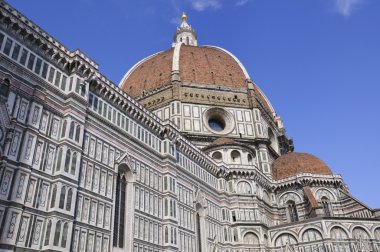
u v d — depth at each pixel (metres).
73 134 37.62
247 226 64.00
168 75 91.69
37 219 31.62
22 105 34.09
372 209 68.25
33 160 33.22
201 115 83.62
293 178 76.06
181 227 51.94
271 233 67.06
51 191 33.72
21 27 35.97
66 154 35.88
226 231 62.50
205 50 104.69
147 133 51.66
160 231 47.34
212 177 65.94
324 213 71.94
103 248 37.59
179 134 57.91
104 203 39.81
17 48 35.47
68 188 34.69
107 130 43.91
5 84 33.16
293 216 73.56
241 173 69.00
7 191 29.98
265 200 72.44
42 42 38.03
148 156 50.00
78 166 36.84
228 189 67.94
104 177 41.09
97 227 37.66
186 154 59.62
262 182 72.75
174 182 52.28
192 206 56.50
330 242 60.94
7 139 31.28
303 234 64.19
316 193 74.19
